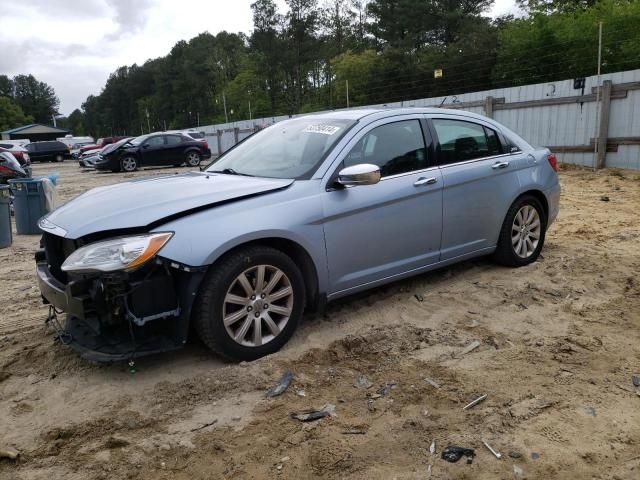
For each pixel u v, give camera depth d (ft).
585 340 12.76
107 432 9.78
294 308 12.59
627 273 17.49
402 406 10.27
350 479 8.33
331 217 13.03
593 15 81.15
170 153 80.59
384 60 143.13
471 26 169.37
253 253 11.76
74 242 11.62
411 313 14.67
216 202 11.77
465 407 10.15
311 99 211.82
